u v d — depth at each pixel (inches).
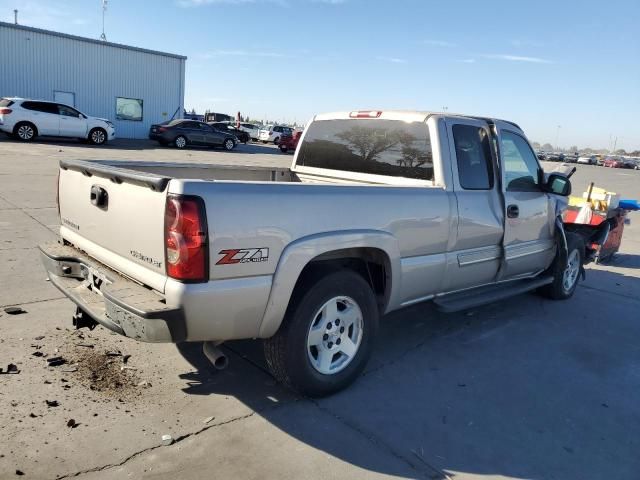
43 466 109.0
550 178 210.2
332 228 137.0
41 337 167.2
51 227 309.0
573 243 250.4
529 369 174.9
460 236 176.4
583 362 183.8
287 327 133.4
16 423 122.4
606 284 295.4
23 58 1095.0
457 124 179.8
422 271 165.5
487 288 203.5
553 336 206.2
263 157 1040.2
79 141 998.4
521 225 204.4
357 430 131.6
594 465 125.3
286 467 115.3
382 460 120.7
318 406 141.3
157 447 118.3
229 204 117.6
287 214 127.3
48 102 933.8
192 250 113.3
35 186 444.1
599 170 1793.8
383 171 189.6
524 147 207.8
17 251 256.5
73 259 150.3
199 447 119.6
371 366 168.4
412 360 175.2
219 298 118.2
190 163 197.0
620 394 161.8
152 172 185.0
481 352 186.1
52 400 133.0
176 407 135.4
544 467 123.3
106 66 1204.5
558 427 140.6
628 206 357.7
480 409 146.6
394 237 153.4
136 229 125.0
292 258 128.0
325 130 212.4
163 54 1282.0
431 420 138.9
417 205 159.3
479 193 183.6
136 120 1279.5
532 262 219.9
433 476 117.0
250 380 152.1
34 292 205.0
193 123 1129.4
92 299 138.7
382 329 201.0
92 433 121.3
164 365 156.5
